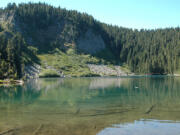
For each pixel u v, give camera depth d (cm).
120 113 2764
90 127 2108
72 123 2256
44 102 3741
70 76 15612
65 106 3300
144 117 2525
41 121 2345
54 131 1973
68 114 2700
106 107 3198
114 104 3481
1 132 1950
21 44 16962
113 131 1977
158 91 5512
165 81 9875
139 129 2038
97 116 2589
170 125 2178
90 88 6506
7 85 7625
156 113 2755
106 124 2216
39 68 15212
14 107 3222
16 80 9106
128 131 1980
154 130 2011
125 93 5122
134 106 3284
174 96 4497
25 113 2762
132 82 9231
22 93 5166
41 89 6178
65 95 4753
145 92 5297
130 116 2586
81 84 8175
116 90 5812
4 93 5159
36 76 13750
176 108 3098
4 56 11581
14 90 5897
